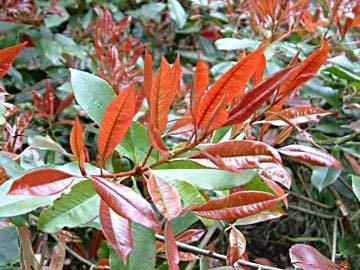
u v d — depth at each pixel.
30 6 1.09
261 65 0.44
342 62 0.81
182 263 0.76
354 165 0.79
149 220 0.35
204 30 1.27
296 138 0.86
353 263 0.98
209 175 0.45
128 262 0.44
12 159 0.53
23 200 0.43
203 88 0.38
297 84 0.41
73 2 1.29
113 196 0.36
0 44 1.09
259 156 0.38
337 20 0.83
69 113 0.98
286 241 1.22
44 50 1.07
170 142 0.82
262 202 0.41
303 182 1.00
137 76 0.89
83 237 0.83
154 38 1.32
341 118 0.95
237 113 0.37
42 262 0.58
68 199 0.42
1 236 0.55
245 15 1.06
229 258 0.49
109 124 0.38
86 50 1.13
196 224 1.02
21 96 1.09
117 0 1.40
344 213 0.90
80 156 0.38
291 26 0.83
